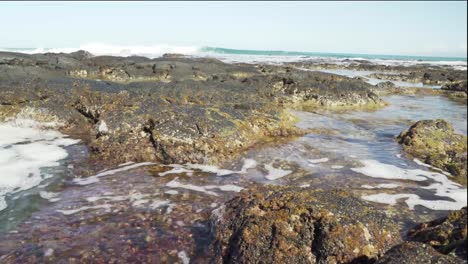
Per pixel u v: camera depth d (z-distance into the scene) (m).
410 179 11.11
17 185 9.16
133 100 14.55
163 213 8.13
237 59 69.25
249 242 5.96
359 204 6.52
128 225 7.54
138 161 11.46
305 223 6.05
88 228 7.36
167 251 6.67
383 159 12.88
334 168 11.65
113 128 12.12
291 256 5.75
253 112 15.48
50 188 9.16
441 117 22.56
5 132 13.19
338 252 5.69
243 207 6.68
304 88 24.72
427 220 8.37
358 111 22.81
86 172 10.38
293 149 13.28
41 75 18.78
